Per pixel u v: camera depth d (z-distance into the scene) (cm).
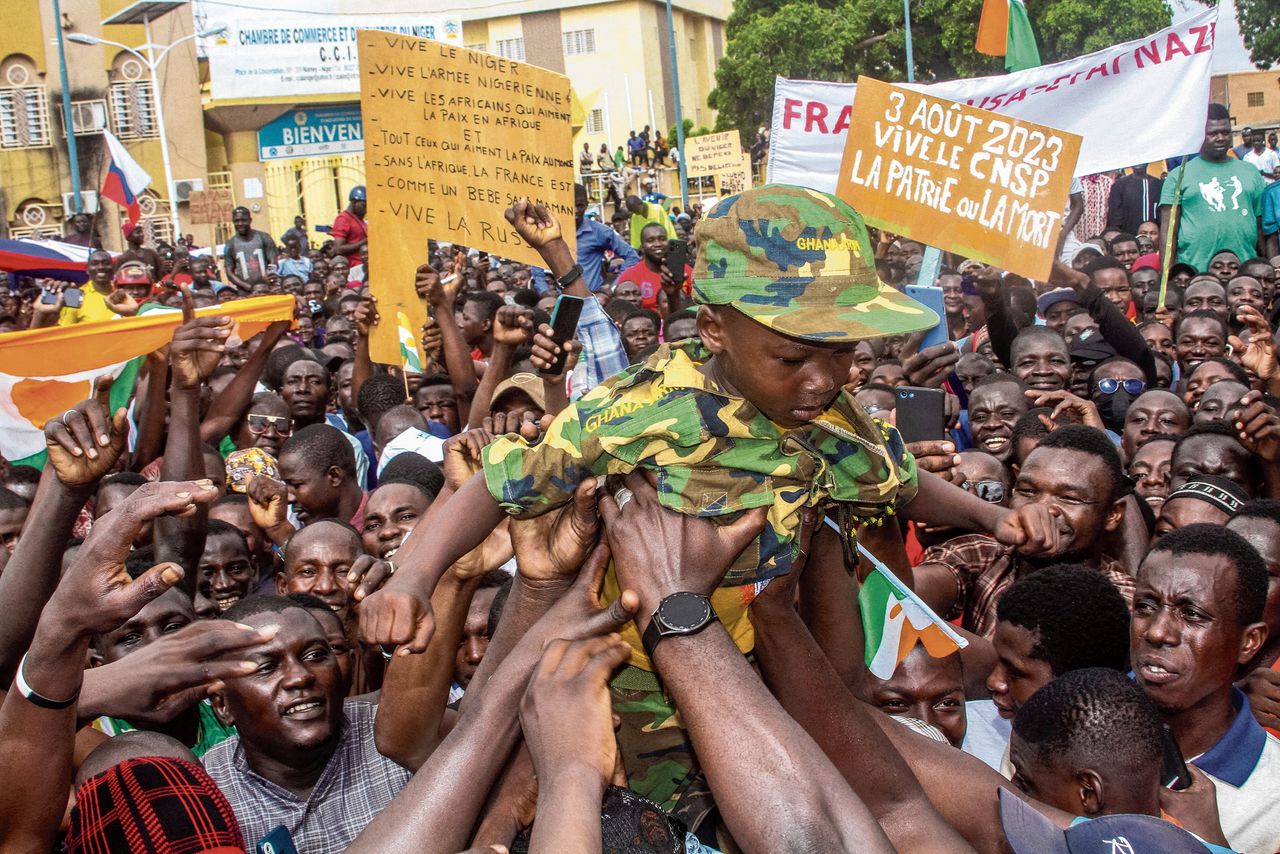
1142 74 770
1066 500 432
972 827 268
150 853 217
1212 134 1184
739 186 2477
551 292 1115
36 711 259
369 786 379
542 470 247
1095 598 353
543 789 215
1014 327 773
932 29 3706
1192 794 296
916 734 285
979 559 466
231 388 707
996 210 577
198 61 3681
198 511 482
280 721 360
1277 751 333
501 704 238
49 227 3403
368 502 530
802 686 252
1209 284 992
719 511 236
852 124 588
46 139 3388
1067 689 286
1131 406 647
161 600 408
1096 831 228
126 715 283
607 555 250
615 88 5669
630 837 221
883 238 1098
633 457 240
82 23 3400
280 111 3675
